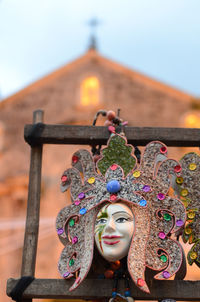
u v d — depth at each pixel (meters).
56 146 9.36
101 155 2.49
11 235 8.93
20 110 10.12
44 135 2.61
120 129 2.60
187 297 2.30
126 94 9.89
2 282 8.30
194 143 2.60
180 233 2.43
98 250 2.37
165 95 9.71
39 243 8.48
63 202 8.91
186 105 9.55
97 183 2.43
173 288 2.32
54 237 8.52
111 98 9.93
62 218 2.44
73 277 2.37
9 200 9.28
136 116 9.64
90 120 9.84
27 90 10.27
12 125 10.02
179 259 2.25
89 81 10.14
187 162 2.47
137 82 9.92
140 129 2.60
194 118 9.45
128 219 2.34
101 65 10.23
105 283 2.34
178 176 2.43
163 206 2.35
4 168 9.64
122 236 2.32
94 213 2.39
